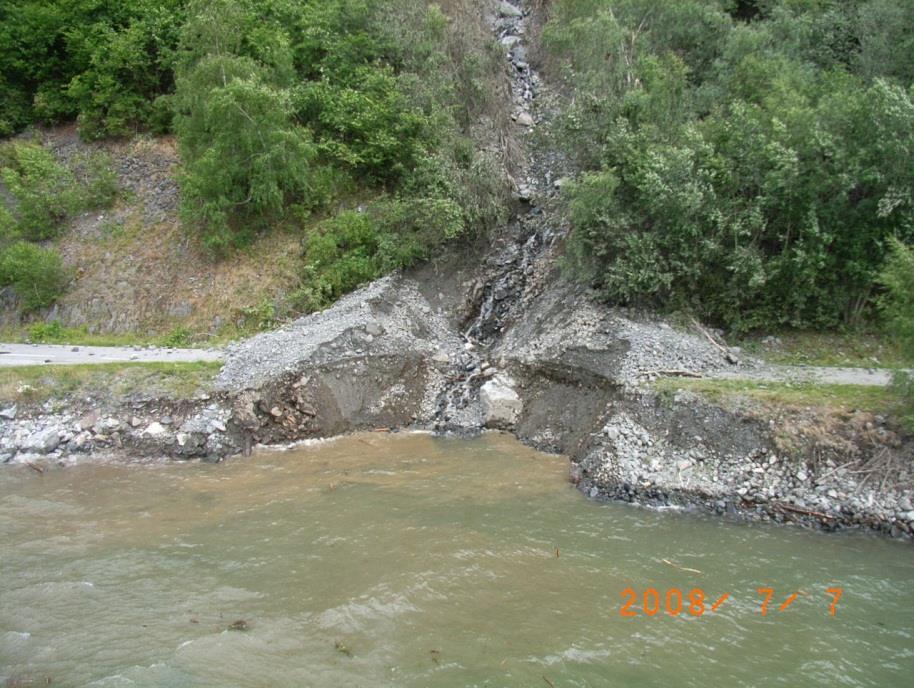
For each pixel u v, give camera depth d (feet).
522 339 66.64
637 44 75.61
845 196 56.24
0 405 59.00
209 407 58.49
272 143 75.05
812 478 44.62
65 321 77.10
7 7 95.25
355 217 76.28
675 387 51.65
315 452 57.00
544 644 31.42
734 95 72.90
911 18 77.00
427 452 56.59
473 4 100.89
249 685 28.86
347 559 39.32
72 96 93.04
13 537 42.73
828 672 29.60
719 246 59.67
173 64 88.99
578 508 45.88
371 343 64.49
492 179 76.74
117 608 34.81
